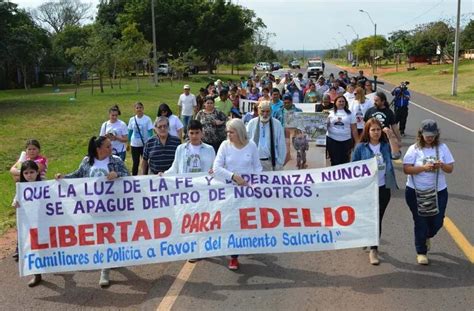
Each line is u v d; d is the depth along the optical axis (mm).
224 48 70688
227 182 6160
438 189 6180
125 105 30391
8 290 5867
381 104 9289
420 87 45938
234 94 15070
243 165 6211
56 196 6066
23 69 51906
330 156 9922
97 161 6238
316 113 10047
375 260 6258
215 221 6160
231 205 6168
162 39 68125
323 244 6160
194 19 67688
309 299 5379
